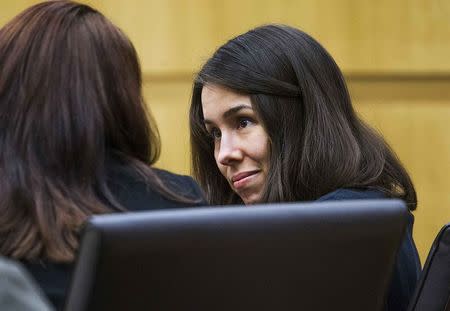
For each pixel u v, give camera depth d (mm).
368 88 10680
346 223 3488
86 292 3170
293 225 3400
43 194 3775
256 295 3402
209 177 5773
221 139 5418
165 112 10375
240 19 10430
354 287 3564
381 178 5332
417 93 10766
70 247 3699
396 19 10688
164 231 3207
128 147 4117
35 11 4066
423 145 10781
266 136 5324
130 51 4164
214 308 3355
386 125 10680
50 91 3916
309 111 5320
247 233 3326
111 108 4043
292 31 5484
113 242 3141
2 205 3756
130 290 3219
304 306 3496
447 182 10812
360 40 10609
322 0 10531
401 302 4996
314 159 5254
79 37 4020
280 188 5254
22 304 2875
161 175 4113
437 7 10766
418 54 10734
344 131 5324
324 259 3479
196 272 3287
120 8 10344
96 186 3896
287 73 5348
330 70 5457
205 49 10414
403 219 3598
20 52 3963
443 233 4477
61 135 3867
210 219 3281
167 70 10406
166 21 10414
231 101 5324
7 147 3865
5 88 3938
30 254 3689
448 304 4469
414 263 5070
